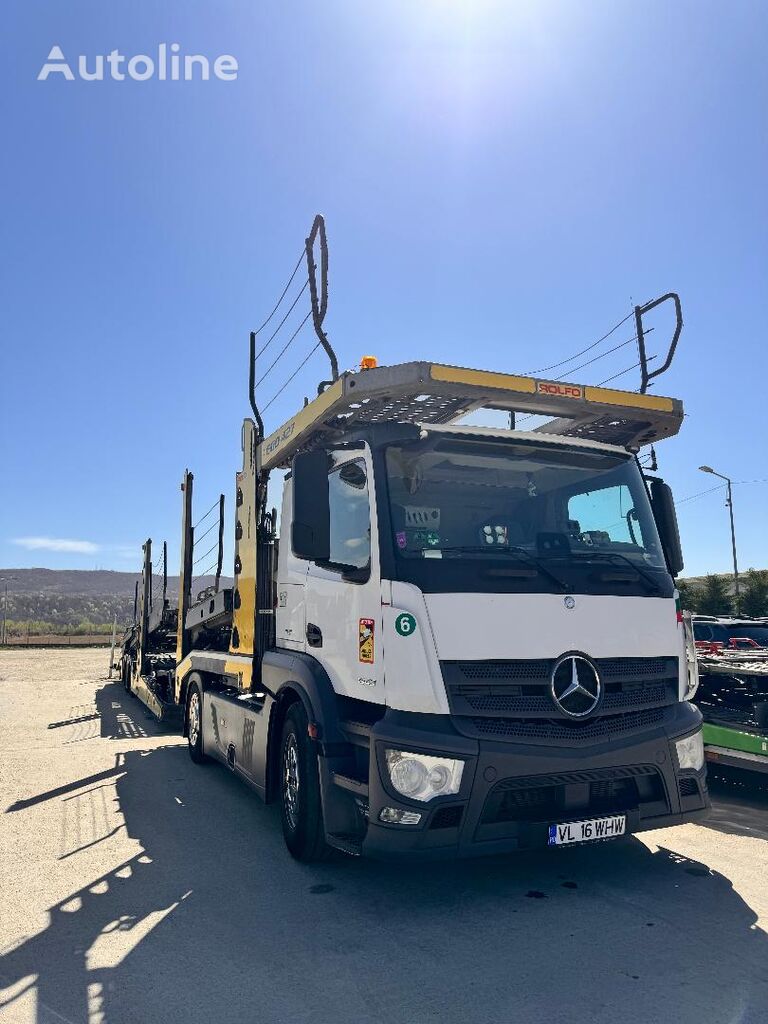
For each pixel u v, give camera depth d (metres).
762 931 3.83
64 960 3.66
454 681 3.98
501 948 3.69
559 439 5.04
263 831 5.96
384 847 3.92
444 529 4.48
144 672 13.66
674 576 5.20
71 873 4.96
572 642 4.23
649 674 4.44
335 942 3.81
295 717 5.23
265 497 6.69
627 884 4.54
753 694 7.51
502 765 3.88
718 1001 3.15
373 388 4.81
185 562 9.81
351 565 4.68
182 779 7.95
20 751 9.73
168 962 3.62
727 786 6.99
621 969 3.45
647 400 5.47
